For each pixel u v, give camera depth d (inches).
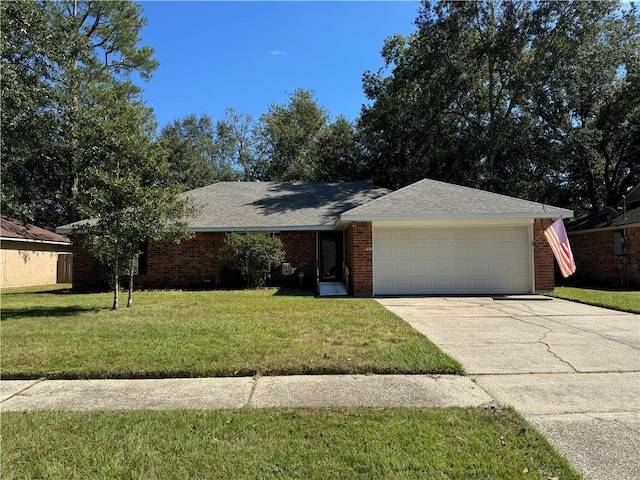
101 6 953.5
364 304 394.9
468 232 492.4
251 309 360.2
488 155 892.0
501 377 178.9
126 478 102.3
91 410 146.5
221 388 168.7
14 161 600.7
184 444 119.0
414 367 187.6
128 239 366.9
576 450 114.0
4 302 445.1
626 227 613.3
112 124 383.9
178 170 1257.4
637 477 100.5
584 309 367.6
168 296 483.8
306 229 600.7
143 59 1026.1
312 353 209.2
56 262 932.6
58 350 218.1
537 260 485.1
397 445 116.5
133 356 205.6
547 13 812.0
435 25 874.8
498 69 894.4
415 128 904.3
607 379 175.3
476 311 357.1
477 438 120.5
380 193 735.1
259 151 1637.6
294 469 105.3
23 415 141.6
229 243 561.9
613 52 809.5
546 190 1030.4
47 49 534.3
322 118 1481.3
